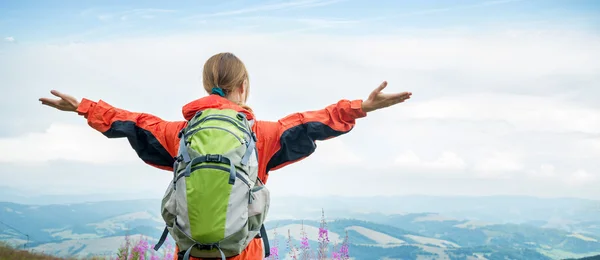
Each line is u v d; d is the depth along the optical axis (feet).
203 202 8.65
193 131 9.37
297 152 10.16
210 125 9.34
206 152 8.94
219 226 8.60
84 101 10.77
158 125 10.61
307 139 10.09
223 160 8.90
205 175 8.75
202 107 9.96
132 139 10.54
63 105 10.89
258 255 9.60
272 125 10.18
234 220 8.71
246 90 10.59
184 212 8.77
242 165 9.05
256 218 9.12
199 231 8.60
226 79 10.16
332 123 10.05
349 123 10.12
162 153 10.48
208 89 10.41
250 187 9.03
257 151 9.71
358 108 9.93
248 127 9.67
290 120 10.19
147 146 10.61
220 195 8.70
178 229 8.83
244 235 8.83
